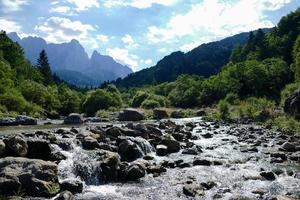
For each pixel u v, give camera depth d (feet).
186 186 58.54
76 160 66.69
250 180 65.57
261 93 371.56
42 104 342.03
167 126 145.18
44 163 57.06
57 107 363.76
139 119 231.50
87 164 65.92
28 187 52.39
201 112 295.28
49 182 54.65
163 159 83.25
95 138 88.17
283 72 384.88
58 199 50.49
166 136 107.45
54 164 58.54
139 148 86.43
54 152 68.49
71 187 56.13
